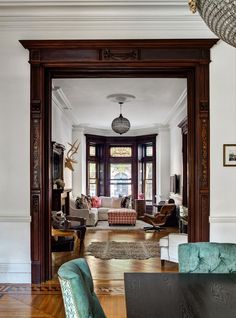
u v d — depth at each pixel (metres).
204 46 4.39
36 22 4.45
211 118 4.43
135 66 4.44
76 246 6.69
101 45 4.39
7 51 4.45
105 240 7.39
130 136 12.55
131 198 11.66
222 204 4.41
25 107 4.43
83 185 11.48
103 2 4.21
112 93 7.56
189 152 4.59
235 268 2.30
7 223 4.40
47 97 4.56
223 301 1.67
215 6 2.09
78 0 4.17
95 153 12.47
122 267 5.13
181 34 4.47
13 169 4.42
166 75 4.76
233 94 4.44
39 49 4.40
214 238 4.39
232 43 2.27
